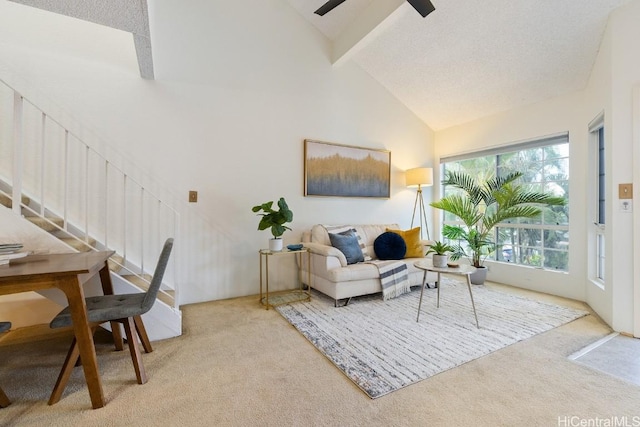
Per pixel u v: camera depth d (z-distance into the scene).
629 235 2.32
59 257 1.81
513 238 3.96
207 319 2.66
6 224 1.86
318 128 3.90
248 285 3.44
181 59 3.09
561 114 3.37
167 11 3.03
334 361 1.89
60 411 1.42
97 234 2.74
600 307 2.69
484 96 3.89
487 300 3.18
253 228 3.46
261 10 3.51
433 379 1.69
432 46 3.46
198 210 3.17
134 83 2.89
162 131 3.01
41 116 2.57
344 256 3.15
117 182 2.83
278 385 1.64
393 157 4.56
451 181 4.18
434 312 2.80
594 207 3.04
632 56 2.31
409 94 4.41
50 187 2.60
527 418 1.38
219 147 3.27
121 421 1.36
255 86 3.47
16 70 2.51
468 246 4.48
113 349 2.08
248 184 3.43
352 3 3.34
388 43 3.67
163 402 1.49
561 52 2.94
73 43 2.68
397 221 4.60
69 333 2.35
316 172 3.84
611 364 1.86
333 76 4.01
